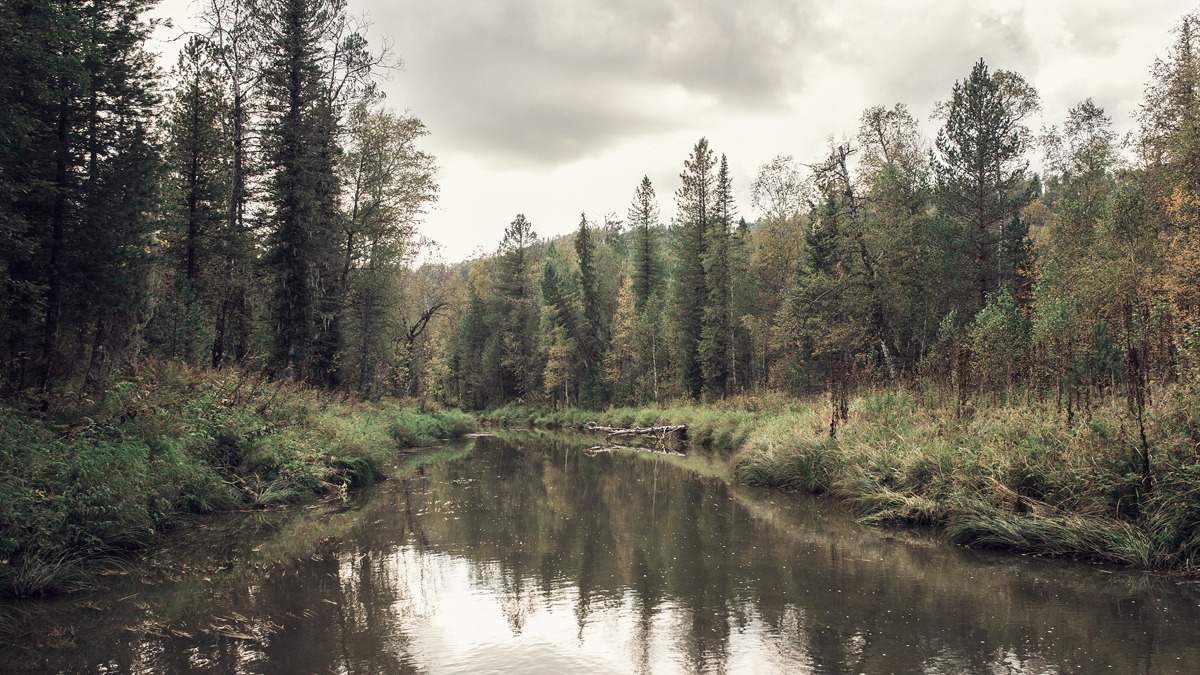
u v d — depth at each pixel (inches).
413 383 1948.8
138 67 554.9
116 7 544.1
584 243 2218.3
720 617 241.6
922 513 390.9
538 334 2331.4
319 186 916.0
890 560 321.1
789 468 557.9
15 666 194.9
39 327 508.1
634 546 360.2
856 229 1010.7
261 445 489.7
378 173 1152.8
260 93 860.6
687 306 1654.8
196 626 232.1
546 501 517.0
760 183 1529.3
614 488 590.9
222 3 812.6
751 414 993.5
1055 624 226.1
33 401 417.4
